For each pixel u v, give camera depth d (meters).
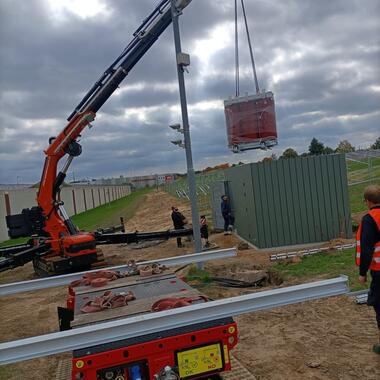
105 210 48.34
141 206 44.25
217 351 3.25
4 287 4.58
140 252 15.50
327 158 12.68
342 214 12.73
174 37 9.70
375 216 4.27
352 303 6.39
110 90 12.18
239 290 8.30
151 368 3.09
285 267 9.45
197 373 3.20
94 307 3.56
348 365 4.56
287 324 5.92
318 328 5.65
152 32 11.93
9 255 12.23
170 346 3.14
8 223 12.75
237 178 15.04
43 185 12.45
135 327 2.96
